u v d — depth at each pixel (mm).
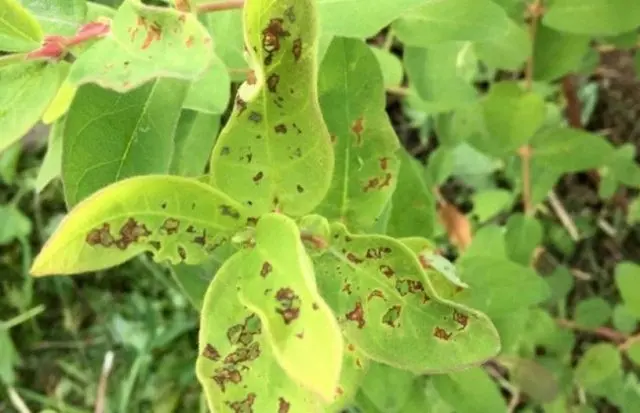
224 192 145
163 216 139
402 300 155
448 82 261
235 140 142
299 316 123
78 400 426
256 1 127
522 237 294
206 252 145
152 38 144
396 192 209
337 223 152
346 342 168
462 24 219
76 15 170
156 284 425
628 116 413
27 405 432
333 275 155
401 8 177
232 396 141
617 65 409
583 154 278
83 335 432
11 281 434
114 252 137
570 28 248
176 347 423
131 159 169
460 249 334
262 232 138
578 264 406
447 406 228
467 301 217
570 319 379
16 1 152
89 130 165
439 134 296
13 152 410
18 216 424
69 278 431
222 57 196
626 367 348
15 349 431
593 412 318
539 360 315
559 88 356
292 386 139
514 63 264
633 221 382
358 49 173
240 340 140
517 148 271
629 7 242
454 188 407
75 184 165
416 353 155
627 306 292
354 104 173
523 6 261
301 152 144
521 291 222
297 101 138
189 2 163
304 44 132
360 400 211
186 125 209
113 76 141
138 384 420
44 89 160
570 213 406
